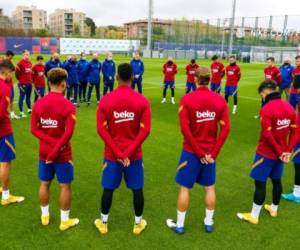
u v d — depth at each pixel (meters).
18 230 3.69
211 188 3.65
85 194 4.63
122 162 3.28
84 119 9.12
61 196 3.63
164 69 12.05
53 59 10.45
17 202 4.33
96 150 6.51
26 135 7.44
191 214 4.16
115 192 4.68
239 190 4.89
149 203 4.40
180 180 3.59
